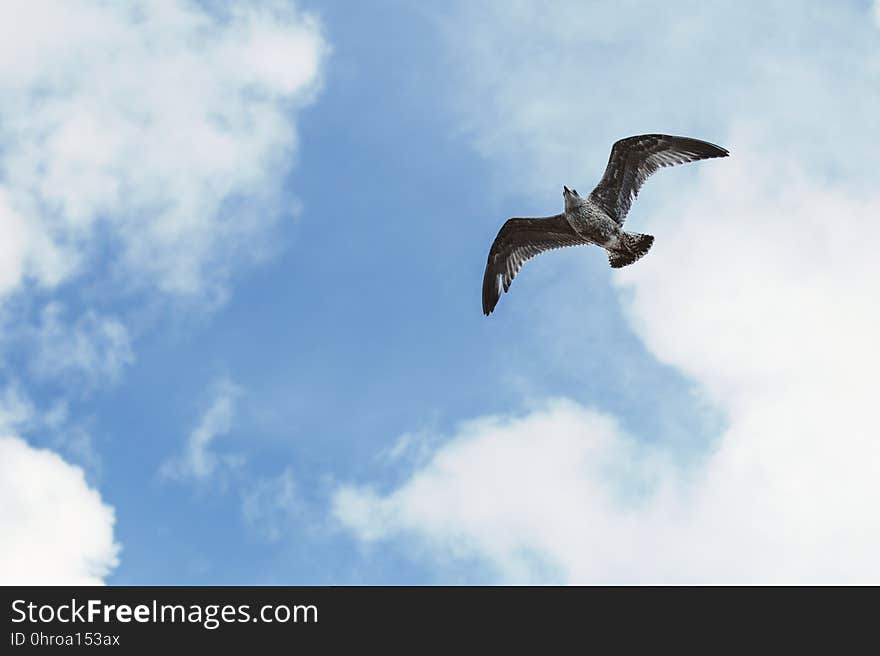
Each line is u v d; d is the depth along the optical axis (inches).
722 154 723.4
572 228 780.0
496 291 838.5
